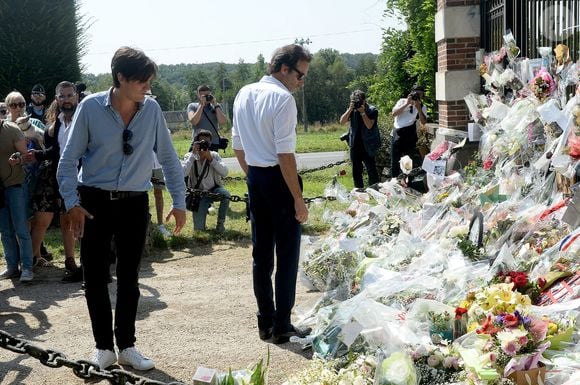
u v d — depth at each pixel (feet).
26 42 47.42
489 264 15.56
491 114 22.88
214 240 31.12
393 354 12.13
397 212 22.11
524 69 22.72
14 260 25.62
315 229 31.68
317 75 208.95
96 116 15.26
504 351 11.53
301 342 16.43
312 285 21.70
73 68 49.37
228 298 21.94
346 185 50.42
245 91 17.07
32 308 21.66
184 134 144.66
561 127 18.53
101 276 15.87
